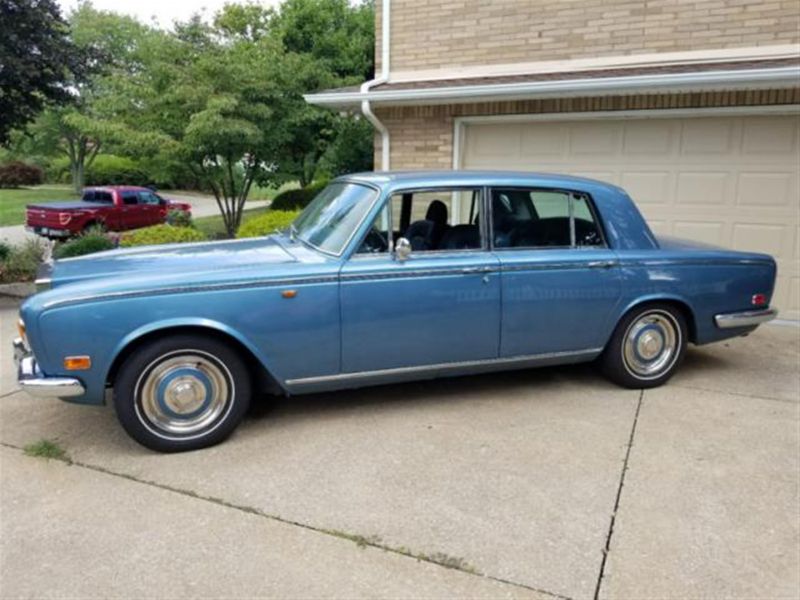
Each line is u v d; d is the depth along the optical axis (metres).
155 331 3.54
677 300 4.65
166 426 3.66
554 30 7.22
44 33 8.66
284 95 13.52
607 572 2.61
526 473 3.43
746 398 4.55
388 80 8.05
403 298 3.96
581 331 4.46
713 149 6.59
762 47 6.43
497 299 4.17
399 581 2.56
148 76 12.52
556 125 7.17
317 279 3.76
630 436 3.90
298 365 3.84
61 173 36.75
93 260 4.16
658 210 6.93
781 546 2.79
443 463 3.55
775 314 5.02
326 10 21.00
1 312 7.43
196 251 4.32
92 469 3.48
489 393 4.64
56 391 3.41
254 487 3.29
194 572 2.61
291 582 2.55
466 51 7.66
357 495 3.21
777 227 6.51
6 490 3.26
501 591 2.50
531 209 4.34
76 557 2.71
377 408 4.36
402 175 4.21
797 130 6.25
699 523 2.96
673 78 5.82
